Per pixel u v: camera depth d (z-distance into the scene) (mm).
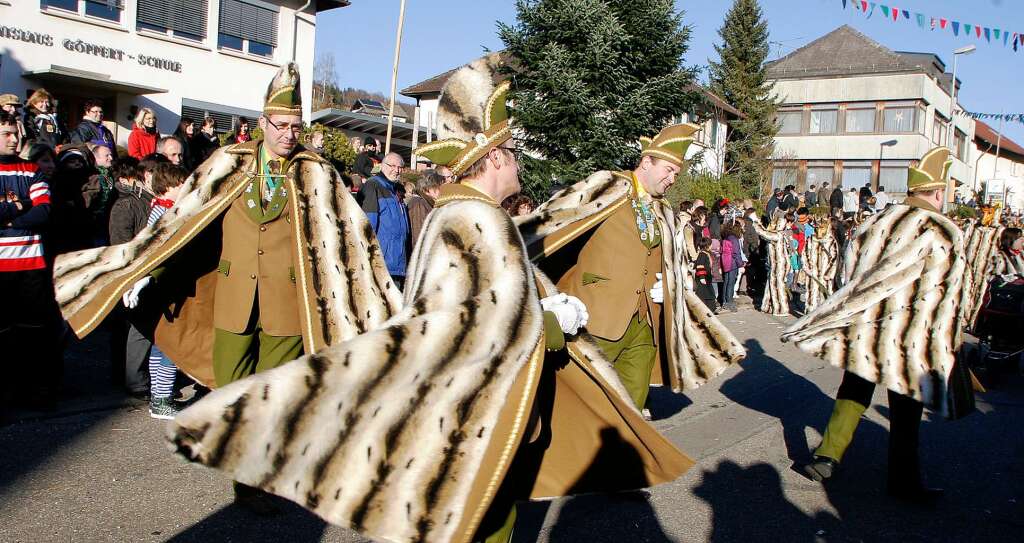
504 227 2527
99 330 8391
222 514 3977
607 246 4797
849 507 4547
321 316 4152
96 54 18375
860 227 5012
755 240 16484
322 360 2166
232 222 4172
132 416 5531
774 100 42500
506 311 2406
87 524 3760
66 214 6723
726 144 41125
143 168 6012
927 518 4441
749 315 13805
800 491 4766
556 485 3000
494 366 2361
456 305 2352
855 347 4660
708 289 11703
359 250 4371
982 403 7539
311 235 4199
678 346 5039
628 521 4164
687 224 11727
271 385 2107
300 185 4250
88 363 7000
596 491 3033
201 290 4523
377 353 2223
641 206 4887
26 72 17188
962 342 4688
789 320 13336
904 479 4695
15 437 4902
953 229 4672
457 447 2293
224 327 4117
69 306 4129
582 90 16594
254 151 4285
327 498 2158
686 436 5793
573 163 17172
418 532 2234
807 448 5656
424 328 2287
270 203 4145
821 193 31859
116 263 4184
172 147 6414
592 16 16812
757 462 5277
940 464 5469
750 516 4320
